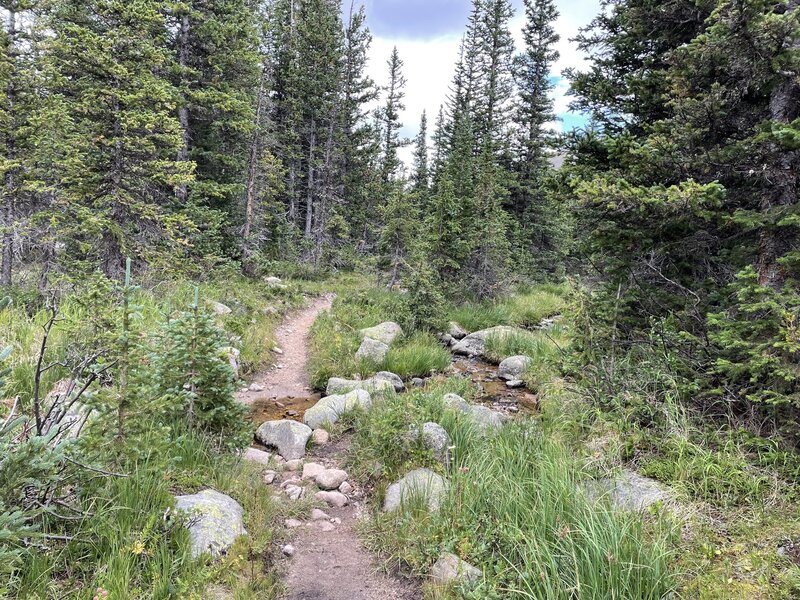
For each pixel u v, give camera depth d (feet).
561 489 13.00
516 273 68.23
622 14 25.00
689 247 20.12
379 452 18.28
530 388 30.07
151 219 35.73
